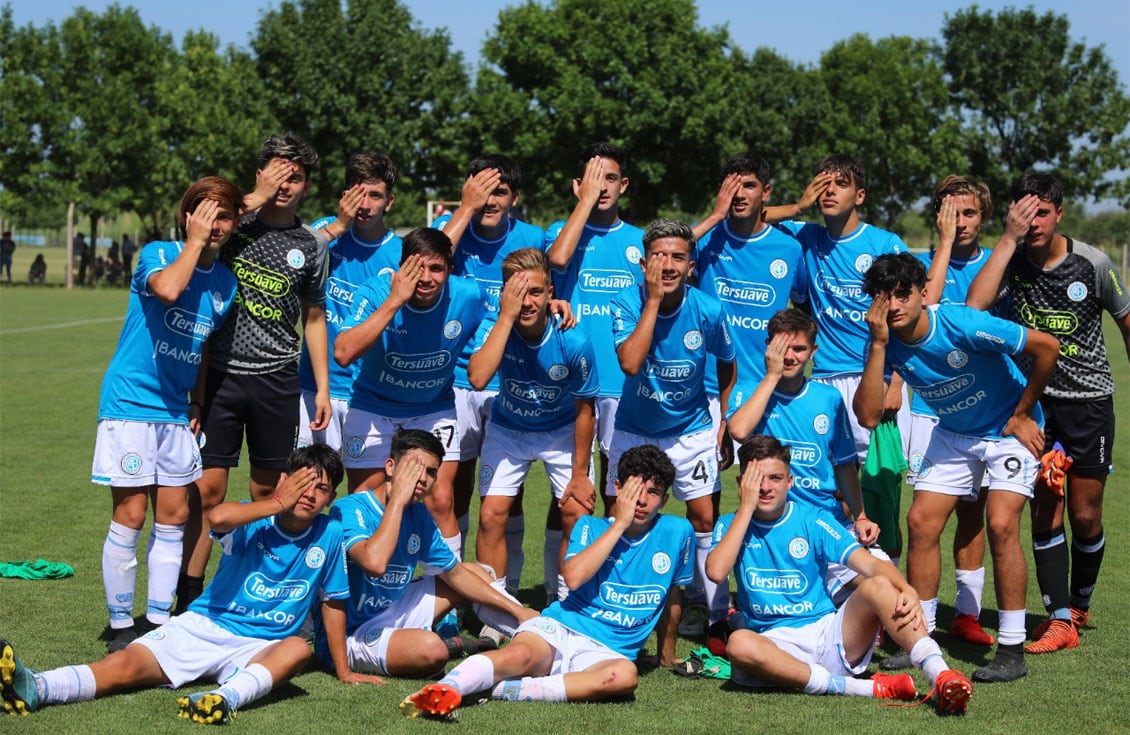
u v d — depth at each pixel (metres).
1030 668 5.80
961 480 6.05
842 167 6.85
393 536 5.38
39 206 41.66
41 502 9.20
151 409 5.78
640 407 6.44
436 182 44.16
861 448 7.11
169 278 5.55
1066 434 6.43
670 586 5.64
